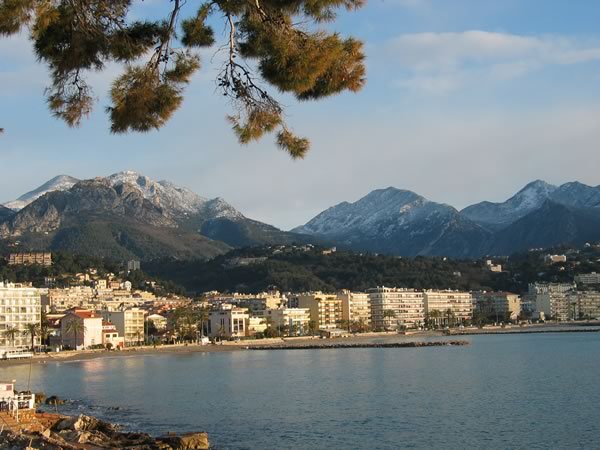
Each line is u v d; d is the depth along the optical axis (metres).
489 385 130.50
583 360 183.62
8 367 194.88
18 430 69.75
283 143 29.03
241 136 28.52
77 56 28.52
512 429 83.25
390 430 84.12
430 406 103.81
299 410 102.12
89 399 119.81
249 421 92.62
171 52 29.50
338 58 27.83
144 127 29.95
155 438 72.19
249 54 27.91
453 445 74.81
